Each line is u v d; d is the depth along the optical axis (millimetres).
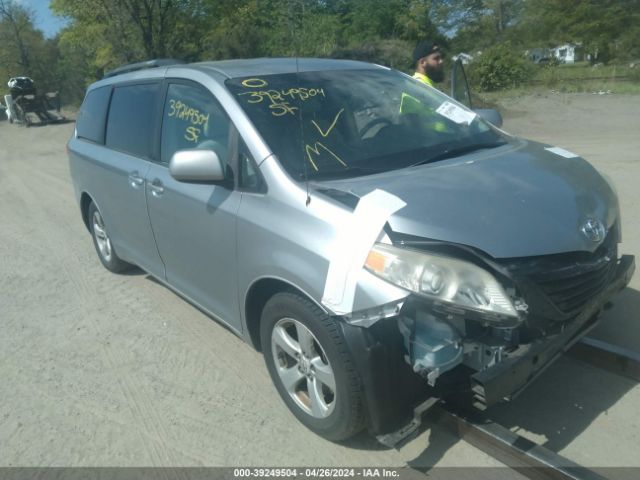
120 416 3574
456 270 2531
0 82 45156
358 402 2797
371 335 2680
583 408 3246
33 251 7008
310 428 3217
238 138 3402
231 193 3398
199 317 4785
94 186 5277
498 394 2557
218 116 3611
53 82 44906
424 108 3938
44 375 4105
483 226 2660
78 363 4230
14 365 4277
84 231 7711
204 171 3279
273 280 3154
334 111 3615
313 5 19719
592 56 39531
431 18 39625
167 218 4047
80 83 39531
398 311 2543
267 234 3086
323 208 2867
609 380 3471
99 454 3250
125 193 4621
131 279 5742
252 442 3236
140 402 3695
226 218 3389
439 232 2619
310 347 3006
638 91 20688
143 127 4480
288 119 3447
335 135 3447
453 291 2510
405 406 2861
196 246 3789
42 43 45344
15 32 44312
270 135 3322
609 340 3848
